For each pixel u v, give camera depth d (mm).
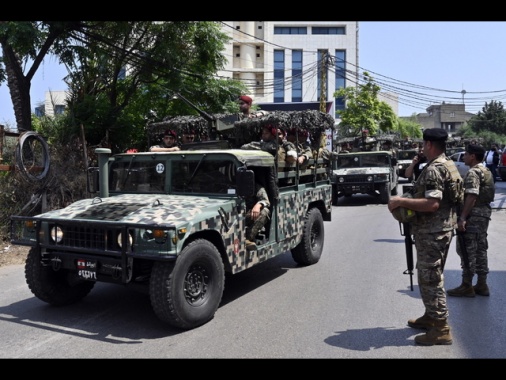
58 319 5246
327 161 8438
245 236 5688
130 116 14742
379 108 32281
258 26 51875
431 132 4387
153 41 14664
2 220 9570
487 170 5879
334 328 4840
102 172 6031
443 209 4371
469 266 5816
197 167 5758
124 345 4473
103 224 4684
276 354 4230
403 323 4965
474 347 4336
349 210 15500
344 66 52125
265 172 6234
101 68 14016
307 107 37000
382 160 17375
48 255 5199
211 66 15789
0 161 9484
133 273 4852
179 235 4512
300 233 7242
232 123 7465
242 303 5738
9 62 11992
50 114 13758
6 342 4586
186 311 4699
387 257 8172
